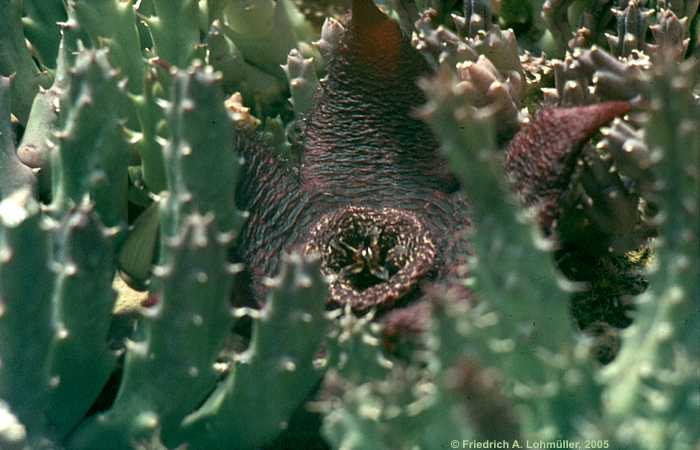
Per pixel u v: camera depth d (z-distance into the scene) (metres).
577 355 0.29
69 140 0.33
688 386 0.29
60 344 0.31
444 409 0.28
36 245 0.30
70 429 0.32
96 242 0.31
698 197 0.29
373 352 0.31
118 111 0.33
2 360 0.31
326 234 0.34
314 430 0.33
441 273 0.33
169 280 0.30
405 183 0.34
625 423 0.29
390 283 0.33
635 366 0.30
